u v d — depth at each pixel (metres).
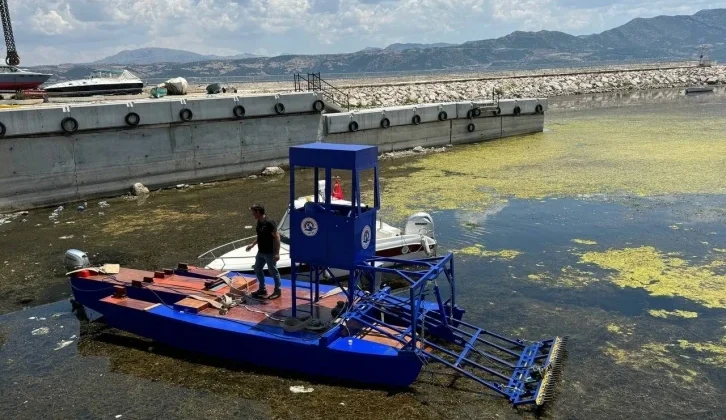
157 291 9.97
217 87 29.31
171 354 9.05
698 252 13.02
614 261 12.68
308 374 8.23
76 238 15.47
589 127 35.94
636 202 17.59
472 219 16.31
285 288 10.07
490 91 58.66
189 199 20.06
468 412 7.29
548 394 7.59
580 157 25.59
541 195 18.92
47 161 19.11
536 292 11.16
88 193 20.17
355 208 7.95
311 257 8.30
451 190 20.03
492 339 9.33
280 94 24.52
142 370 8.54
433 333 9.02
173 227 16.30
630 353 8.78
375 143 28.06
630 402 7.52
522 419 7.14
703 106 47.41
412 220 12.75
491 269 12.44
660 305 10.44
